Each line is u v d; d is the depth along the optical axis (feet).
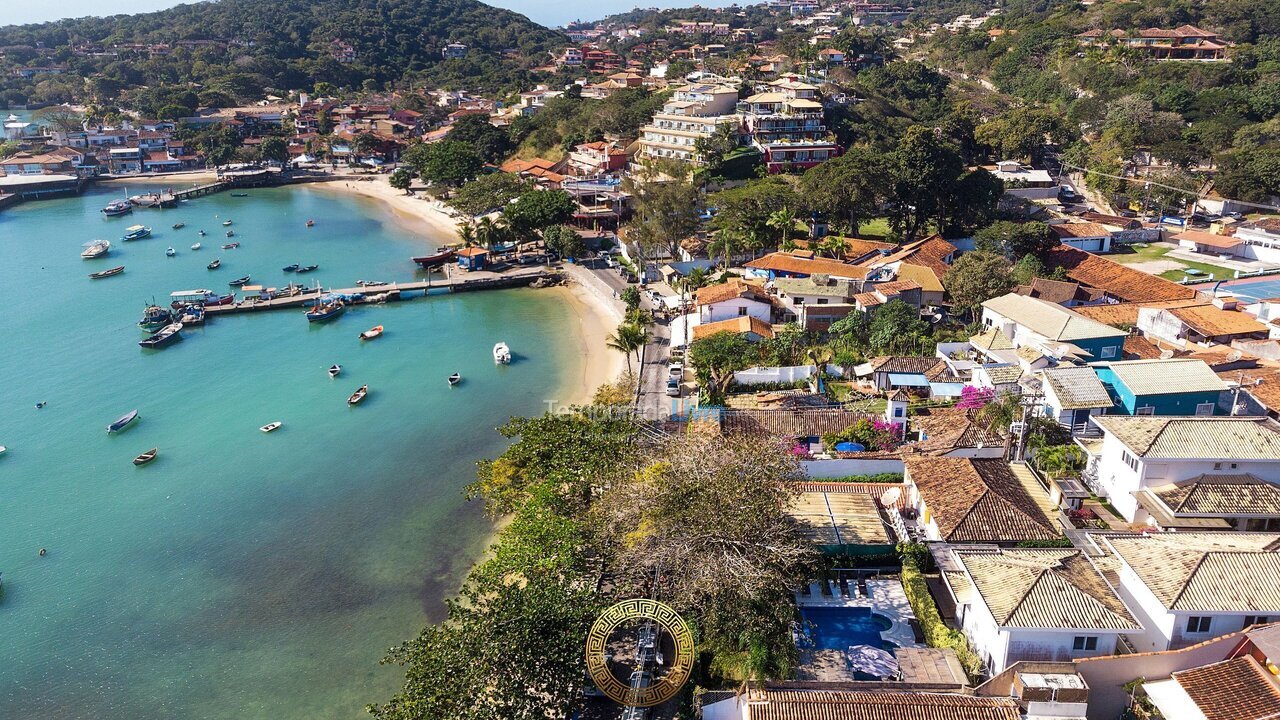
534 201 538.06
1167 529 179.22
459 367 369.50
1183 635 144.25
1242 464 186.29
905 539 195.00
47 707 179.42
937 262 402.93
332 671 186.80
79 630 202.49
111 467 281.13
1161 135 603.67
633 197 510.99
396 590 214.28
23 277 510.99
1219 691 128.88
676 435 245.65
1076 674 135.85
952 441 230.48
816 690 142.92
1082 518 194.29
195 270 529.04
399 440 298.56
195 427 311.47
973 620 159.43
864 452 240.73
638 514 175.42
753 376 302.66
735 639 160.45
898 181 460.55
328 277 514.68
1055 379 239.71
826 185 465.88
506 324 428.15
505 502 216.95
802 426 256.73
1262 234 441.68
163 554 232.12
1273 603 142.00
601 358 374.84
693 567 163.53
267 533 240.94
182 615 206.80
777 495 181.37
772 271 415.23
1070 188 605.31
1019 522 185.26
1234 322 311.88
